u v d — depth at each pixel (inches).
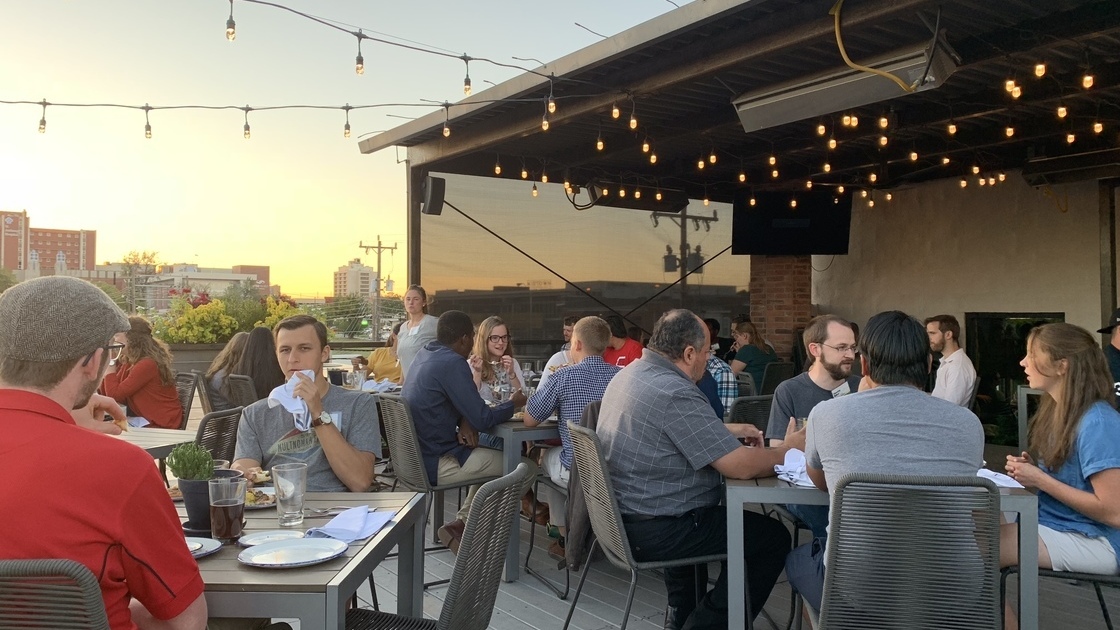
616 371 149.0
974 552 77.7
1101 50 177.2
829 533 80.2
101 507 48.9
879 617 79.0
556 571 154.1
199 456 73.2
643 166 319.6
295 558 62.8
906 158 281.1
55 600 46.0
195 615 53.4
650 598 138.6
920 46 158.9
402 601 88.6
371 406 105.1
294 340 102.0
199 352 296.4
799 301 362.0
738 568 96.7
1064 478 97.0
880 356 87.3
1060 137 260.2
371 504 84.1
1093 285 283.3
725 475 102.7
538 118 229.8
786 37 162.2
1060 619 126.0
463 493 222.8
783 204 349.4
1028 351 101.6
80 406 54.5
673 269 356.2
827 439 86.9
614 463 110.3
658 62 191.8
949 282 330.3
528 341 315.6
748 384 216.2
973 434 83.9
